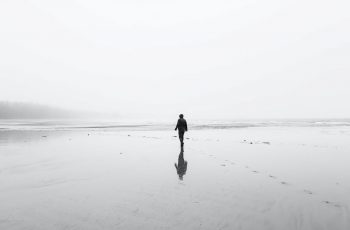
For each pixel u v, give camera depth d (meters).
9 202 8.51
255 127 53.78
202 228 6.59
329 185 10.41
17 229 6.55
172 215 7.39
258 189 9.86
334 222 6.95
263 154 18.11
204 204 8.27
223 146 22.64
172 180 11.17
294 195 9.14
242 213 7.53
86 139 28.47
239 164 14.62
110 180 11.19
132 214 7.47
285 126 57.78
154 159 16.27
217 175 12.05
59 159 16.17
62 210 7.80
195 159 16.20
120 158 16.55
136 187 10.13
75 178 11.55
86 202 8.47
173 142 25.75
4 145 22.81
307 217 7.27
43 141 26.12
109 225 6.77
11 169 13.33
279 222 6.95
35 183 10.73
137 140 27.61
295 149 20.67
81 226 6.71
